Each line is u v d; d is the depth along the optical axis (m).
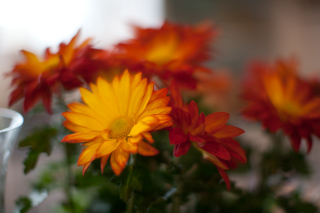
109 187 0.30
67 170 0.28
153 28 0.28
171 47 0.27
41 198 0.28
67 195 0.29
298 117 0.27
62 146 0.28
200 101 0.30
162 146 0.24
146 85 0.21
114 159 0.20
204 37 0.28
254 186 0.32
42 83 0.24
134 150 0.19
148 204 0.22
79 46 0.25
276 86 0.28
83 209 0.30
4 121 0.26
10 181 0.42
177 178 0.24
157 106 0.20
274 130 0.26
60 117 0.28
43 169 0.31
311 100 0.28
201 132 0.20
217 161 0.20
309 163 0.32
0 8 0.60
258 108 0.27
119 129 0.21
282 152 0.30
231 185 0.25
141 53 0.27
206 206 0.30
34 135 0.26
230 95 0.44
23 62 0.26
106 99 0.21
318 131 0.26
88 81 0.24
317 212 0.29
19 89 0.25
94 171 0.23
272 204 0.30
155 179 0.25
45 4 0.62
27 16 0.61
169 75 0.24
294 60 0.32
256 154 0.32
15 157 0.49
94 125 0.21
